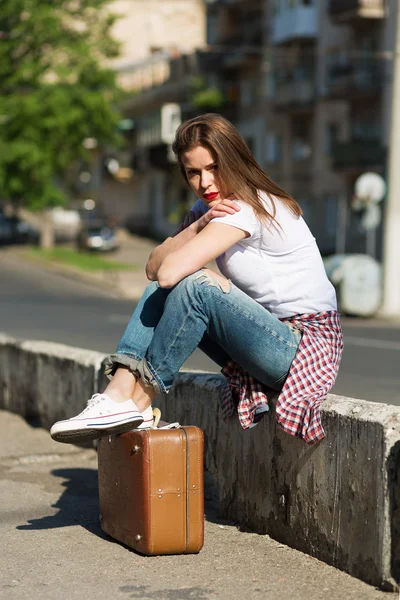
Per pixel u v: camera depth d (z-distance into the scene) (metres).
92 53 55.69
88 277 46.47
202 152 5.02
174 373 5.02
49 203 56.25
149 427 5.18
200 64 69.12
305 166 58.41
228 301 4.91
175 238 5.11
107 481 5.44
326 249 54.12
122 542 5.30
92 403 5.01
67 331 22.38
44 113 53.44
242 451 5.70
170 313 4.91
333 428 4.80
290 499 5.20
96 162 93.19
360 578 4.61
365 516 4.56
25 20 53.28
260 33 62.12
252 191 5.00
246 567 4.89
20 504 6.30
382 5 50.31
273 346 5.00
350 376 13.33
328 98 54.41
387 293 29.52
